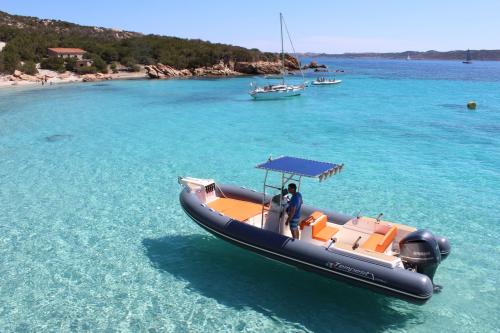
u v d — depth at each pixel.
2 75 58.25
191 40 103.56
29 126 25.88
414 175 15.65
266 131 24.84
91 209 12.37
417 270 7.24
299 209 7.98
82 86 55.06
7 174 15.91
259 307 7.52
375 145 20.94
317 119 29.64
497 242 10.05
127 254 9.55
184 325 6.99
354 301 7.71
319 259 7.40
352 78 81.19
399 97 44.97
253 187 14.47
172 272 8.74
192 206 9.48
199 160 17.95
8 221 11.45
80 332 6.81
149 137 22.84
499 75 97.06
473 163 17.30
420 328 6.94
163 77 71.38
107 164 17.34
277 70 87.44
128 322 7.07
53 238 10.39
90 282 8.33
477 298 7.75
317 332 6.85
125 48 82.81
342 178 15.34
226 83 63.06
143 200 13.13
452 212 11.98
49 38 86.75
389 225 8.07
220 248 9.88
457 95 46.84
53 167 16.88
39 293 7.93
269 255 8.04
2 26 91.50
